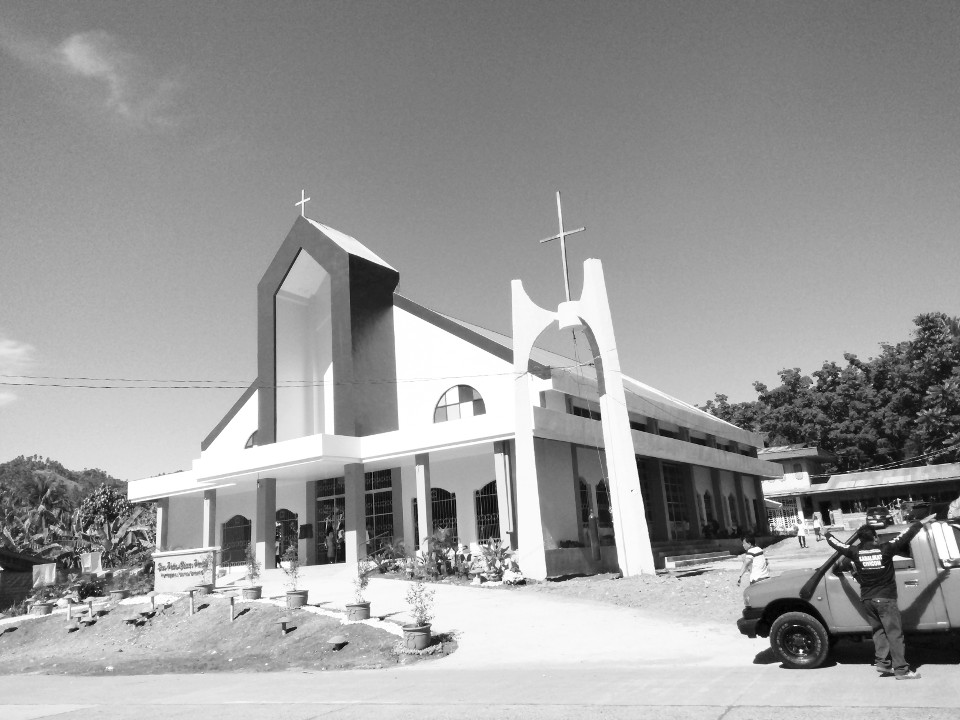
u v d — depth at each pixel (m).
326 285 33.25
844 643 10.21
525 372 23.45
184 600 19.62
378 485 29.33
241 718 8.69
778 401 66.38
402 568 24.09
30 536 39.97
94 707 10.48
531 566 21.95
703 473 37.81
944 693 7.11
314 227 31.08
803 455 50.06
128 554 36.00
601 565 25.56
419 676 11.17
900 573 8.44
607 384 23.34
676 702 7.71
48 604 22.88
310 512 30.47
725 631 12.98
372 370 29.00
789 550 33.22
